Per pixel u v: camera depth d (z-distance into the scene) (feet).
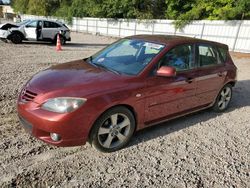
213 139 15.85
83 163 12.38
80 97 11.91
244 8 69.72
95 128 12.54
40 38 58.49
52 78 13.33
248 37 65.72
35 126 12.02
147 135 15.57
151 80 14.25
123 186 11.07
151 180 11.59
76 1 128.67
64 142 12.00
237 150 14.79
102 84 12.82
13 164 11.84
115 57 15.98
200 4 81.87
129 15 101.71
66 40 63.87
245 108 21.90
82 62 16.31
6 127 15.23
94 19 118.11
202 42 17.88
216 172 12.57
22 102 12.76
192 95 16.96
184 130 16.71
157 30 92.32
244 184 11.88
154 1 102.78
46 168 11.78
